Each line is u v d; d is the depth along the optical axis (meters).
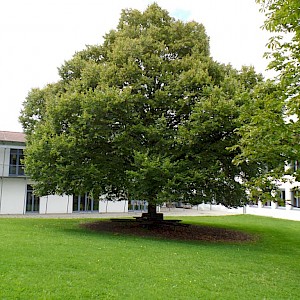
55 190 17.55
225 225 23.22
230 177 16.66
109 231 17.66
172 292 7.29
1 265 8.51
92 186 16.44
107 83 16.75
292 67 7.68
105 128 16.02
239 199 16.27
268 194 8.37
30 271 8.15
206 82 16.34
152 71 17.45
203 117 14.91
